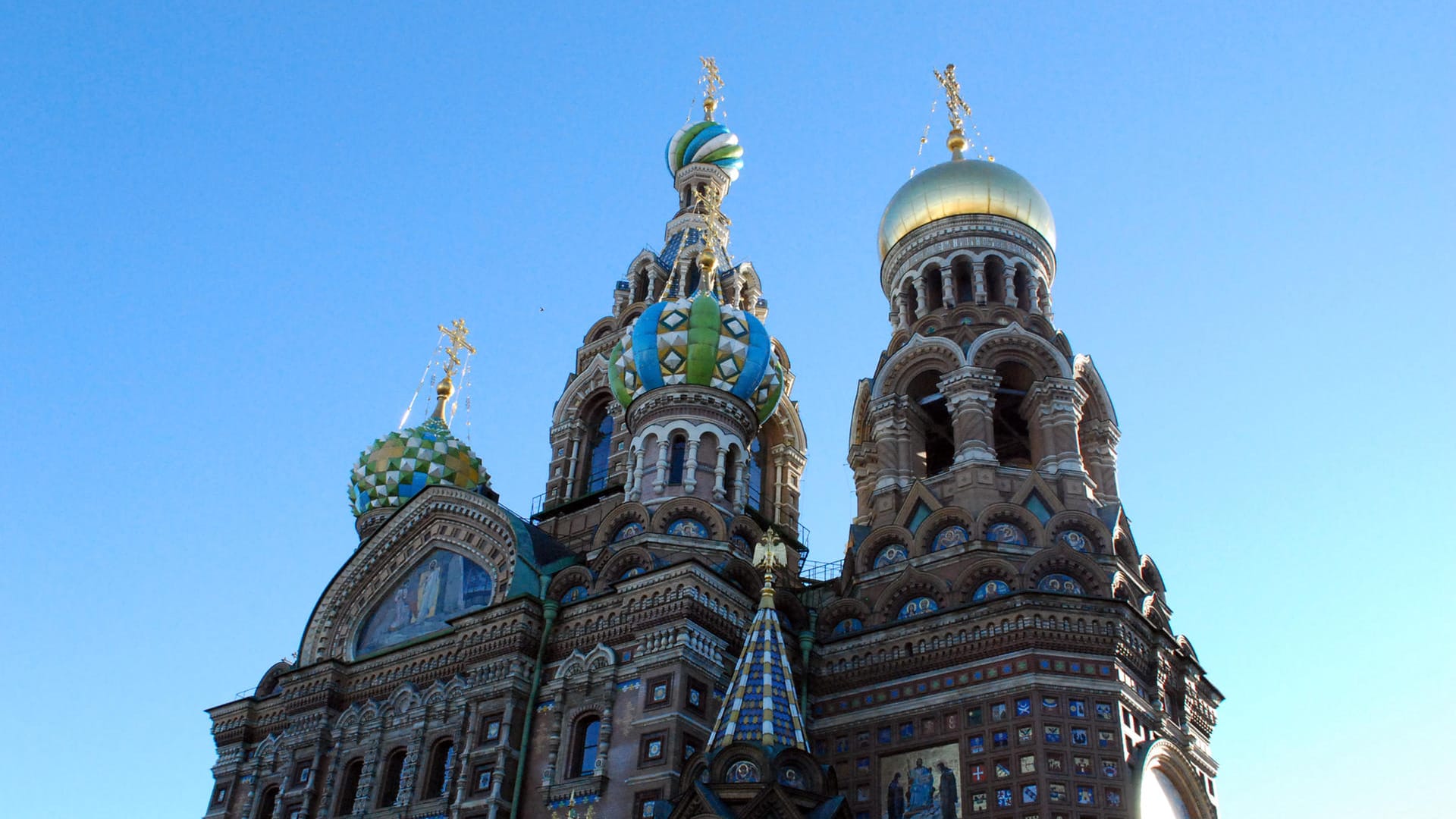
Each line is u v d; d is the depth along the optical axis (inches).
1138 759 1483.8
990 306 1950.1
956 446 1828.2
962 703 1544.0
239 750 1905.8
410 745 1695.4
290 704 1865.2
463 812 1568.7
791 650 1680.6
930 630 1609.3
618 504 1975.9
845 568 1806.1
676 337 1971.0
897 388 1923.0
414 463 2343.8
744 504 1927.9
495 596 1804.9
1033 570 1604.3
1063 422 1828.2
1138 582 1700.3
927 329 1956.2
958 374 1867.6
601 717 1563.7
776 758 1253.1
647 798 1460.4
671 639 1562.5
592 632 1643.7
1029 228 2053.4
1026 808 1434.5
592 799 1505.9
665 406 1929.1
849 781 1585.9
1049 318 2016.5
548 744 1588.3
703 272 2124.8
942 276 2020.2
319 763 1784.0
